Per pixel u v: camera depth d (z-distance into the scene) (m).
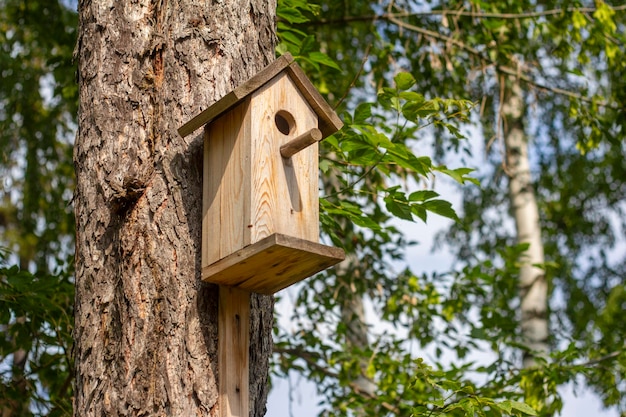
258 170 4.46
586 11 10.13
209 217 4.53
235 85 4.80
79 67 4.95
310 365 9.22
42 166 11.84
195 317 4.39
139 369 4.27
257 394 4.56
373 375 8.63
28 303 7.13
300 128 4.73
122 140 4.62
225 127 4.61
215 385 4.33
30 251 11.58
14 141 11.82
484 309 9.38
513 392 7.72
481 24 9.96
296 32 7.44
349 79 10.12
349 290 9.54
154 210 4.49
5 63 11.46
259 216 4.41
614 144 10.17
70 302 7.53
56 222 11.50
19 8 11.02
